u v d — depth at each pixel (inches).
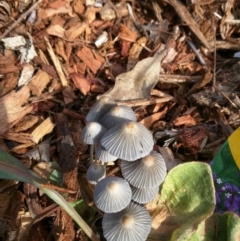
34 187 7.7
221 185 7.3
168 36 9.9
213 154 8.0
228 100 8.5
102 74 9.3
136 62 9.4
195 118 8.6
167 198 6.9
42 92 8.8
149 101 8.6
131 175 5.8
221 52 9.8
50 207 7.3
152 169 5.8
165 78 9.1
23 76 8.8
